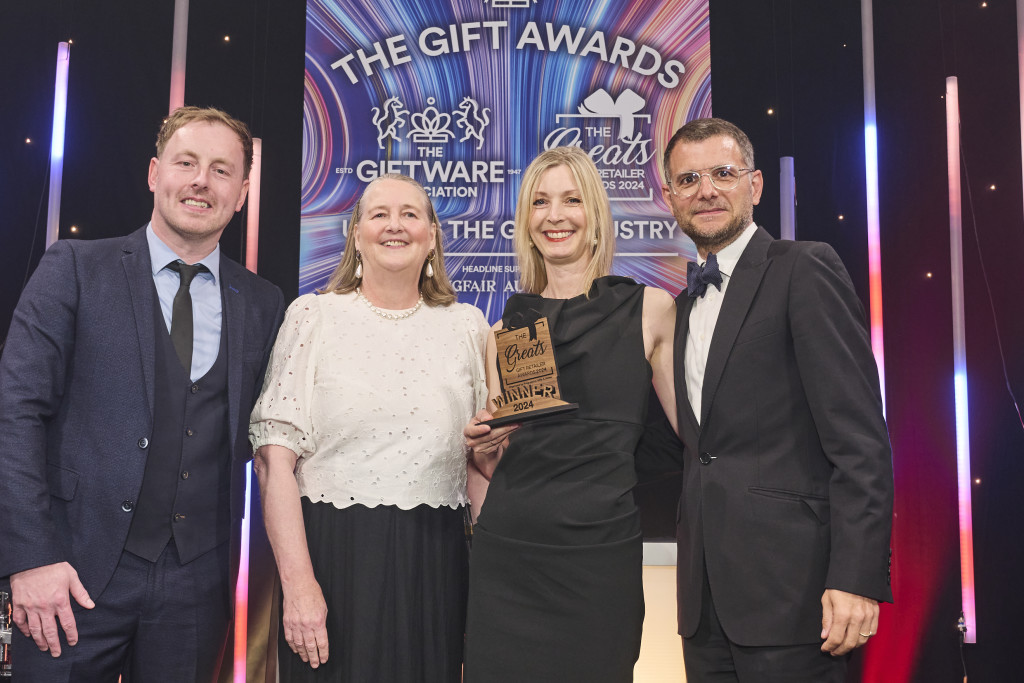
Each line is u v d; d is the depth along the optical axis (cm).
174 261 200
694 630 183
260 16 361
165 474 187
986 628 335
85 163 353
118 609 180
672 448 211
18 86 352
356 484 191
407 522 192
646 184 353
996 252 343
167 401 189
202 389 193
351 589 188
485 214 354
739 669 176
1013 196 344
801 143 354
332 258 349
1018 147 344
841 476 172
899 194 351
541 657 185
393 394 197
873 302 346
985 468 340
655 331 203
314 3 358
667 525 350
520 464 196
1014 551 336
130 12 359
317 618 182
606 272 209
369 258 205
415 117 356
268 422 194
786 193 350
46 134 352
